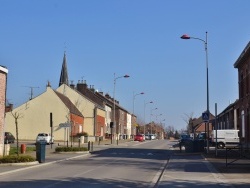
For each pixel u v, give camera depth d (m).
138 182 16.42
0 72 28.42
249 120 37.56
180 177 17.59
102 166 23.86
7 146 30.05
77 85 88.19
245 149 36.12
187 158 29.44
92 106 76.38
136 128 140.00
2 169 21.33
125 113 112.50
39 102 64.12
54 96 64.06
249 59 36.75
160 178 17.28
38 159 25.38
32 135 63.56
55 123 63.31
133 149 46.38
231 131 46.75
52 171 20.86
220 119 70.56
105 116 89.31
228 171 19.89
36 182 16.14
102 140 78.56
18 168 21.94
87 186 14.98
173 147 52.44
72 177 18.02
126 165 24.67
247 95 37.84
